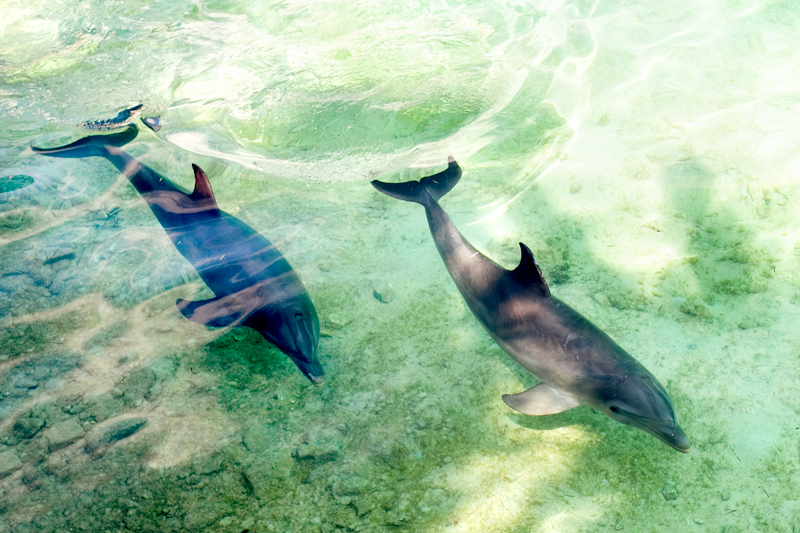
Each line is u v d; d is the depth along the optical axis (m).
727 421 2.87
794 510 2.53
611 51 5.60
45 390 3.25
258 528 2.64
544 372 2.98
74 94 5.76
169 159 4.87
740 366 3.10
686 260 3.69
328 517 2.67
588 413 3.01
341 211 4.35
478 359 3.31
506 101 5.21
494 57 5.80
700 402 2.96
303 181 4.64
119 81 5.93
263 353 3.44
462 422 3.02
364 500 2.72
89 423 3.08
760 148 4.27
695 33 5.66
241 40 6.47
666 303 3.47
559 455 2.83
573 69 5.46
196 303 3.39
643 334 3.30
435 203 3.98
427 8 6.80
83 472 2.87
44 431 3.05
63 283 3.89
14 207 4.46
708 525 2.53
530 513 2.62
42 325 3.62
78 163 4.90
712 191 4.06
